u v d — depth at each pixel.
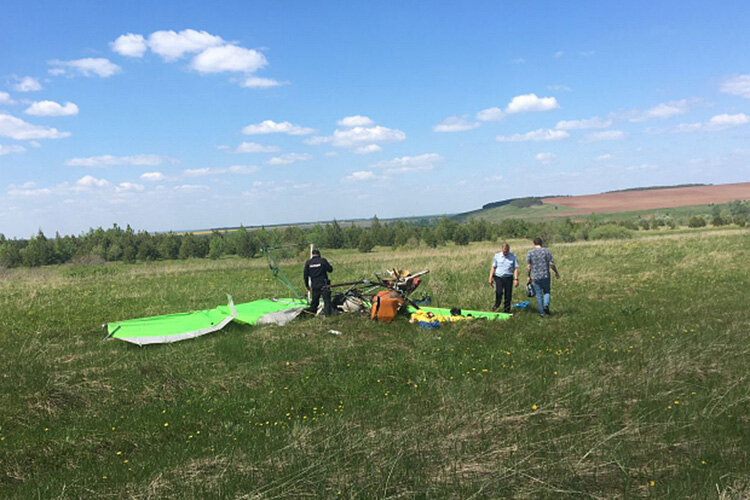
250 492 3.70
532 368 6.67
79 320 10.77
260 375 6.69
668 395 5.38
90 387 6.22
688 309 9.91
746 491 3.51
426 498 3.59
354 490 3.69
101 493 3.93
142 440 5.04
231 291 14.94
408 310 10.15
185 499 3.68
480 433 4.64
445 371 6.82
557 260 20.00
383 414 5.28
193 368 6.99
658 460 4.06
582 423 4.80
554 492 3.61
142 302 13.10
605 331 8.71
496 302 10.91
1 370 6.81
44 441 4.91
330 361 7.28
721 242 23.92
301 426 5.06
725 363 6.24
